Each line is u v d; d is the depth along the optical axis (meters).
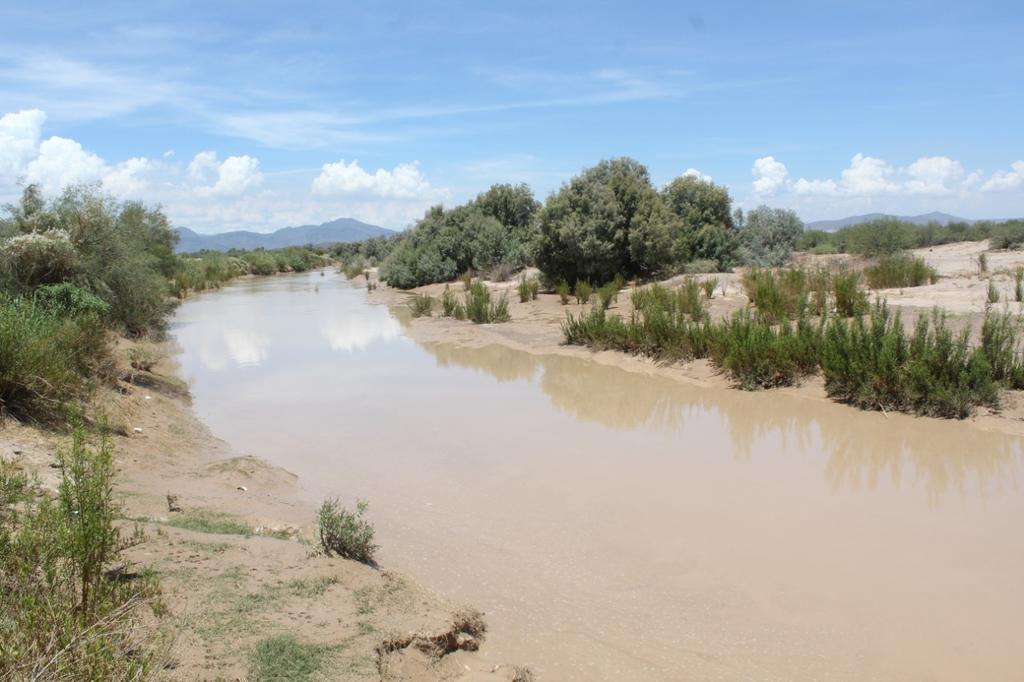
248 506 7.22
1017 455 9.17
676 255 29.16
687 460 9.38
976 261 26.77
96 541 3.96
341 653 4.19
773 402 12.23
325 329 23.64
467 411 12.16
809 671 4.79
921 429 10.32
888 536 6.90
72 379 9.40
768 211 34.81
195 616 4.34
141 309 19.66
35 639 3.25
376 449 9.98
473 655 4.86
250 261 69.12
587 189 28.28
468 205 46.81
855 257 32.97
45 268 15.38
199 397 13.61
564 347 18.11
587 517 7.46
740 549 6.66
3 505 5.12
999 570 6.15
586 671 4.78
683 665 4.87
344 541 5.93
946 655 4.94
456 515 7.55
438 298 33.19
